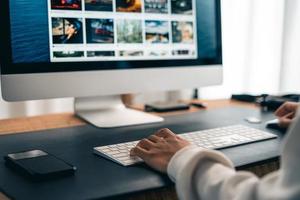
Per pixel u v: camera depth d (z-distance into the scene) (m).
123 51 0.98
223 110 1.18
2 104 1.32
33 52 0.88
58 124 1.00
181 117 1.08
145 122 1.00
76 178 0.59
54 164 0.62
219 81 1.15
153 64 1.03
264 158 0.68
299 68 1.62
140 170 0.63
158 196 0.56
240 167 0.65
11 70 0.86
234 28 1.65
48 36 0.89
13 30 0.85
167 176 0.60
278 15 1.64
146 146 0.67
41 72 0.89
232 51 1.65
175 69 1.07
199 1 1.09
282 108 0.91
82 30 0.93
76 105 1.09
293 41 1.62
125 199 0.54
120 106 1.14
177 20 1.06
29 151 0.71
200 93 1.57
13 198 0.52
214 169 0.54
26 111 1.37
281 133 0.88
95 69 0.95
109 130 0.93
